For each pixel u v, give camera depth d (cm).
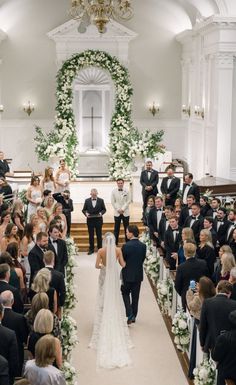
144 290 1253
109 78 2216
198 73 2122
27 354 766
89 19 1355
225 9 1805
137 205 1908
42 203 1324
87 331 1031
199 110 2103
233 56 1842
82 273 1377
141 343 983
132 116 2373
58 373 562
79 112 2266
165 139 2373
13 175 1830
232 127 1909
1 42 2302
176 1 2186
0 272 730
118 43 2247
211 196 1556
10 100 2347
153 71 2358
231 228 1091
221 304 681
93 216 1519
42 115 2361
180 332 852
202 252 964
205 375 701
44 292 720
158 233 1200
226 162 1895
